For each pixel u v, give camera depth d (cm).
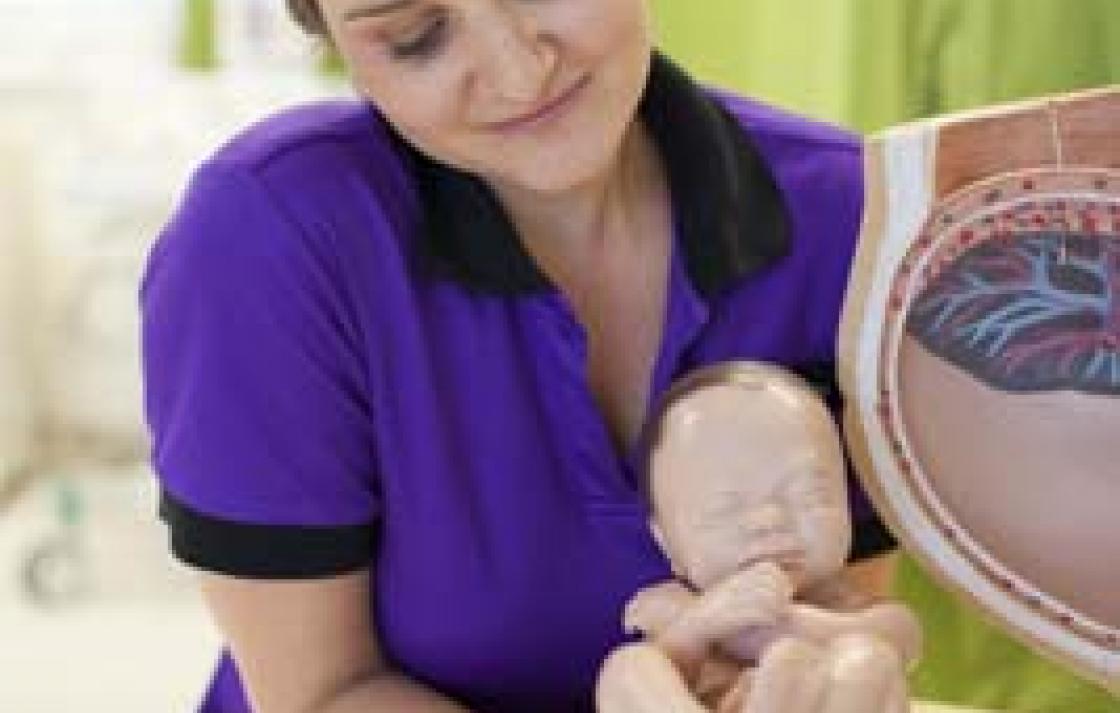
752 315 80
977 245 71
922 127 71
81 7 274
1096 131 69
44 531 281
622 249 80
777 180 81
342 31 69
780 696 62
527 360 78
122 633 257
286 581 78
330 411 77
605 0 67
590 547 79
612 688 65
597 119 70
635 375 80
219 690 98
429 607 81
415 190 78
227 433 76
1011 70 97
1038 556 74
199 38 184
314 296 76
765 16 107
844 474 70
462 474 78
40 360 295
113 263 282
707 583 66
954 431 73
